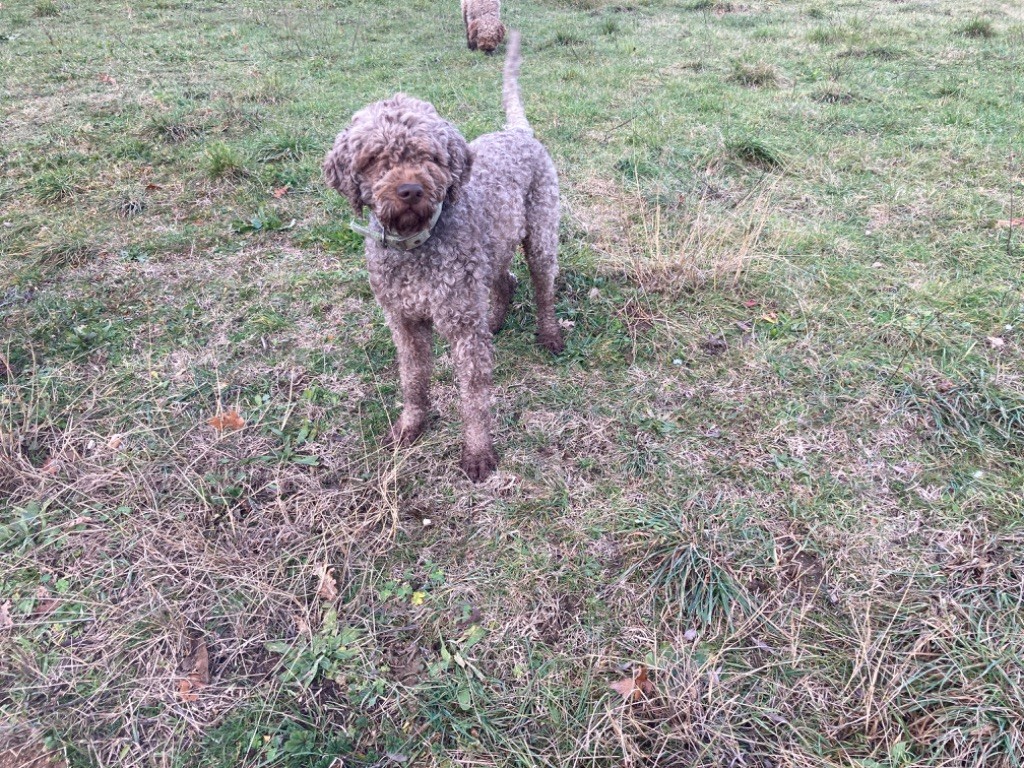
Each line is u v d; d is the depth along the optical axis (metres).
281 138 2.36
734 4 4.65
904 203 2.05
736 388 1.47
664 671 1.03
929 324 1.57
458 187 1.19
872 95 2.88
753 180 2.21
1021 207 2.01
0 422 1.35
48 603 1.13
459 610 1.12
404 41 3.87
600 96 2.90
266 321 1.65
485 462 1.32
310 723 1.00
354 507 1.26
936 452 1.31
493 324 1.65
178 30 3.90
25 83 3.00
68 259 1.83
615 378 1.51
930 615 1.07
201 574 1.16
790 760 0.94
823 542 1.18
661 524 1.20
